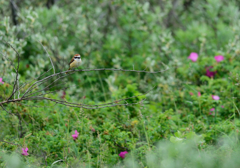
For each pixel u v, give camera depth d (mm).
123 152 7625
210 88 10648
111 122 8773
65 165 6988
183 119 9461
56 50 13281
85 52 14336
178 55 14133
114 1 14430
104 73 13570
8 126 8625
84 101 9953
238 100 9805
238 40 13008
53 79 12625
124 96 9461
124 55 13734
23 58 13461
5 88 9281
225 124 8453
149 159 6727
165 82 12047
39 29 13211
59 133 7918
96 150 7574
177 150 6523
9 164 6520
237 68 11297
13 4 13656
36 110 9008
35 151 7719
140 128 8625
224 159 6430
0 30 10617
